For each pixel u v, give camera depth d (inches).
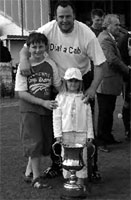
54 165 216.1
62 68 198.1
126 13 701.9
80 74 187.6
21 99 198.1
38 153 197.6
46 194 192.5
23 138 197.9
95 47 193.9
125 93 294.4
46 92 196.9
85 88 203.9
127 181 210.4
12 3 669.9
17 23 665.6
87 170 195.2
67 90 191.3
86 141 189.2
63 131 187.8
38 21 597.9
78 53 194.7
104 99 269.7
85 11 692.1
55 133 187.6
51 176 214.4
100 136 268.2
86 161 190.7
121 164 238.7
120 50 287.9
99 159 248.7
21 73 193.9
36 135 196.2
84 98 188.2
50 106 187.6
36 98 193.3
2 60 516.4
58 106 187.3
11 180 211.9
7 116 390.0
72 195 184.5
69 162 182.9
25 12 629.9
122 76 272.5
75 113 186.7
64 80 193.3
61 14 187.0
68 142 189.8
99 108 272.8
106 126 272.7
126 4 699.4
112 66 264.1
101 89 268.4
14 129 332.8
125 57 287.9
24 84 195.6
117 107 416.8
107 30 267.0
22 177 215.8
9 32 644.1
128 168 231.1
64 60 196.5
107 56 261.4
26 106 196.7
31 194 192.5
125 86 292.8
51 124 201.6
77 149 181.2
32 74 195.6
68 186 186.1
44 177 213.5
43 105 190.5
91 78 204.8
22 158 250.2
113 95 270.1
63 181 209.2
